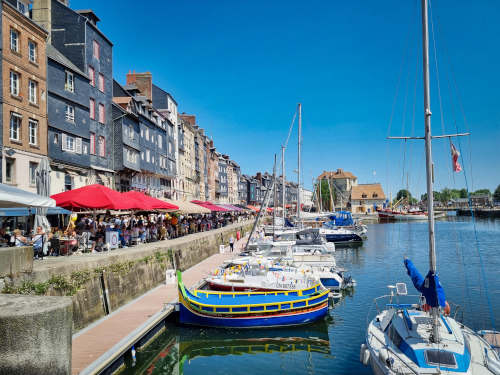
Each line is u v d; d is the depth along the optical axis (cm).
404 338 962
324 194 11038
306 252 2816
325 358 1242
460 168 1084
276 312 1499
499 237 5088
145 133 3956
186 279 2055
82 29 2864
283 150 4222
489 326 1410
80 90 2731
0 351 448
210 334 1448
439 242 4625
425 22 1004
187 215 3850
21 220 2075
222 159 9256
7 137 2014
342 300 1884
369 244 4522
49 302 503
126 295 1550
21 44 2141
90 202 1536
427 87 1001
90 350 1022
